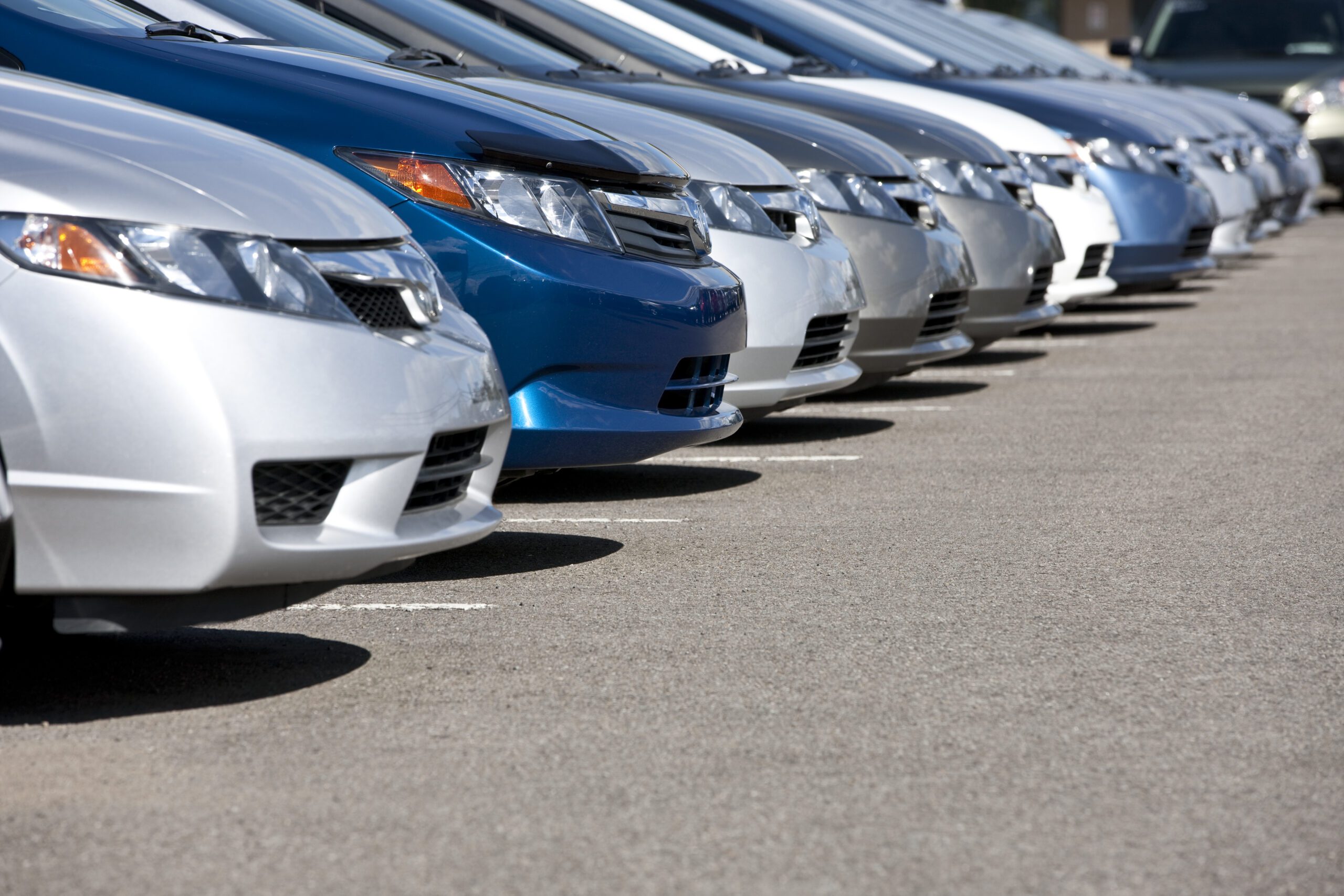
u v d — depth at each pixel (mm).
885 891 6195
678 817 6914
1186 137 32188
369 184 11922
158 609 8203
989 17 45625
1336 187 50875
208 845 6617
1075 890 6215
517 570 11562
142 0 13961
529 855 6516
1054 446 16984
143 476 7770
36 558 7844
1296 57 50125
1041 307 21781
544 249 12008
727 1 26953
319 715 8289
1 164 8000
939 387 21672
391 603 10656
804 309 15117
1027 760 7621
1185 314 30375
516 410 12062
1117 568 11570
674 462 16281
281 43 13625
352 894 6156
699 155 14906
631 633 9859
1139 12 93000
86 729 8086
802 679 8883
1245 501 13984
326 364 8141
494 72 15805
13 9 12539
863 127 20203
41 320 7758
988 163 21000
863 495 14430
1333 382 21516
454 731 8023
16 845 6602
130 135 8492
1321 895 6168
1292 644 9602
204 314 7879
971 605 10516
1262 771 7492
